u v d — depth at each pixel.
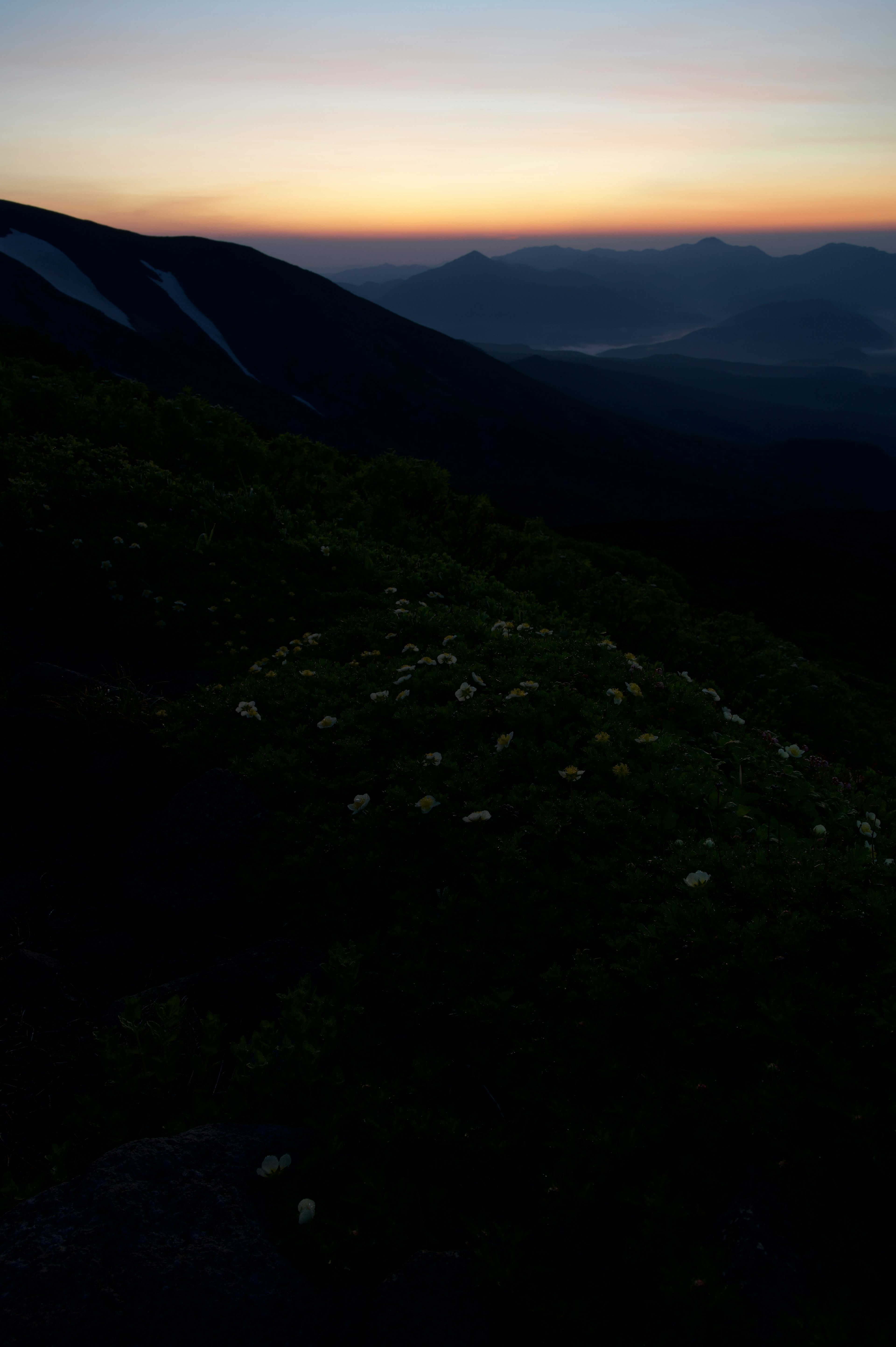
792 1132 2.65
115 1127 3.18
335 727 6.21
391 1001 3.75
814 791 5.32
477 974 3.69
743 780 5.46
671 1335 2.20
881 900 3.36
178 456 17.73
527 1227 2.62
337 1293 2.39
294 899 4.72
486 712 6.08
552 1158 2.86
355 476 18.17
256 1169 2.72
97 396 19.20
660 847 4.39
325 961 4.08
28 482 12.29
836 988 3.16
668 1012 3.19
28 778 5.89
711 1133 2.70
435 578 12.46
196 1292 2.22
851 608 46.47
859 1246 2.37
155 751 6.20
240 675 8.38
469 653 7.66
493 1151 2.83
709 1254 2.31
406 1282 2.34
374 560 13.29
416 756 5.77
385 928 4.33
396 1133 2.87
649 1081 2.98
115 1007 3.96
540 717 5.89
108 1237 2.34
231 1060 3.57
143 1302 2.18
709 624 15.37
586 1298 2.30
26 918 4.73
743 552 62.00
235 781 5.43
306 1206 2.49
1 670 7.92
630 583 14.34
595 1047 3.15
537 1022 3.35
